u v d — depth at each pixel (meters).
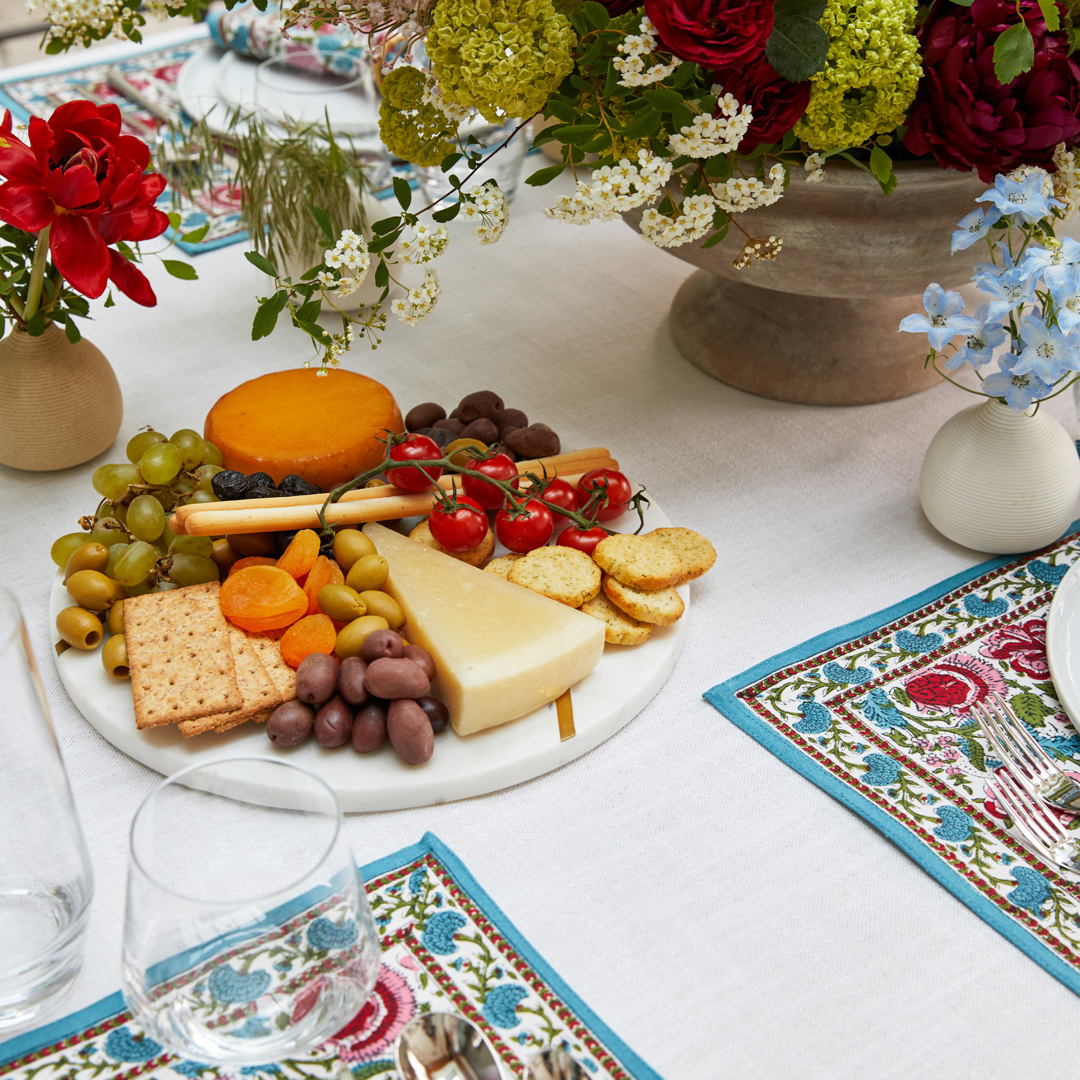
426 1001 0.74
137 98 1.82
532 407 1.38
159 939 0.60
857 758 0.93
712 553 1.07
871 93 0.96
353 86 1.41
